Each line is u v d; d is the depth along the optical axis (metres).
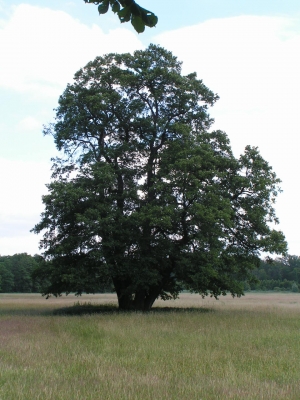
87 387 8.25
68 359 10.84
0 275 101.12
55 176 29.48
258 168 27.20
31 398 7.48
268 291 121.56
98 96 26.59
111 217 24.64
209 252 24.72
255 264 28.03
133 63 29.00
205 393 7.93
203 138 27.77
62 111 29.00
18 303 44.97
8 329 16.53
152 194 26.77
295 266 129.12
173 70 29.52
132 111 27.94
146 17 4.39
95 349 12.25
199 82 29.41
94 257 24.47
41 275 27.41
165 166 26.20
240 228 27.47
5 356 11.16
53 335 14.82
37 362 10.46
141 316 21.72
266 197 27.19
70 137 28.77
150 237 26.23
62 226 27.41
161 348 12.42
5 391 7.86
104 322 18.47
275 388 8.34
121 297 29.38
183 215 25.92
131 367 10.12
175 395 7.81
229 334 15.24
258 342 13.69
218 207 25.02
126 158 28.50
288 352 12.23
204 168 25.89
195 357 11.21
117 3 4.34
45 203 25.62
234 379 8.98
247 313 25.75
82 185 26.25
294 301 56.09
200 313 24.94
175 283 29.86
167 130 28.39
